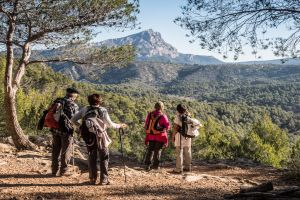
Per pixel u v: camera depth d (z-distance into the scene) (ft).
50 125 24.88
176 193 21.86
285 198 19.24
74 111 25.17
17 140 38.73
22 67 39.93
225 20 25.98
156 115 32.42
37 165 28.86
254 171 35.76
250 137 111.34
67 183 23.04
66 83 85.81
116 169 29.55
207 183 25.96
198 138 89.40
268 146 114.83
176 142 32.19
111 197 20.10
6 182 22.40
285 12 24.68
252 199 19.65
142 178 26.43
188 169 33.50
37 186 21.80
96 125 22.48
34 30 39.32
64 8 36.01
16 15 36.76
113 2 37.37
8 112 38.52
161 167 36.63
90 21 38.04
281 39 25.81
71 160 31.32
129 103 440.45
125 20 39.32
